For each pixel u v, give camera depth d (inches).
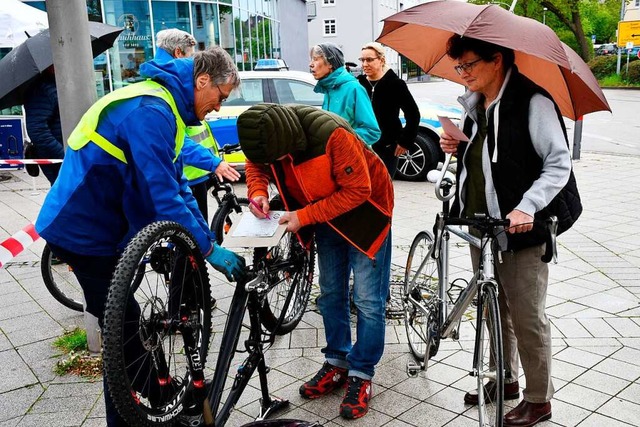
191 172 171.5
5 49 510.0
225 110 360.8
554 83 113.0
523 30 99.1
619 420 116.3
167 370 92.4
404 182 371.2
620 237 240.8
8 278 207.0
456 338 127.3
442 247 125.9
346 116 163.2
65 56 133.5
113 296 74.1
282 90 368.2
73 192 93.2
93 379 136.2
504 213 109.0
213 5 661.3
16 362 145.4
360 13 1916.8
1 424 119.5
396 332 159.9
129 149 91.0
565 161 102.6
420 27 130.3
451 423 117.6
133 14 584.1
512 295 112.0
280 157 102.4
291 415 122.1
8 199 335.6
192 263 89.2
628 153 462.3
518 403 124.5
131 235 97.0
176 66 94.5
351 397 121.6
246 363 110.1
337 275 127.1
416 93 1233.4
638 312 166.2
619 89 1304.1
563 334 153.6
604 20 2534.5
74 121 135.9
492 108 108.0
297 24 1139.9
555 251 100.7
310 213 108.1
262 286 114.3
